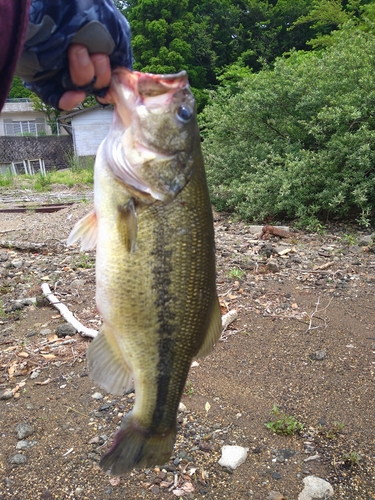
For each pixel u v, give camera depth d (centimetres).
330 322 106
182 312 50
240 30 748
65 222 243
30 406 81
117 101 47
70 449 71
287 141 226
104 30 42
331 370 88
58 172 602
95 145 679
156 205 48
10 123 1152
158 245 48
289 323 106
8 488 64
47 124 1142
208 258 51
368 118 197
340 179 194
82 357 96
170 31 760
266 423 75
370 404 78
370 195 189
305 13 714
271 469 66
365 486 63
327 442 71
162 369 50
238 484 64
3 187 450
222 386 85
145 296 48
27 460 69
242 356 94
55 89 46
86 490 63
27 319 118
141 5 764
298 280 131
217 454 69
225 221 217
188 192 49
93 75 44
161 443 49
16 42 35
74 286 136
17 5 34
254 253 157
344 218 200
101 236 49
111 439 72
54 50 41
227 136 256
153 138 47
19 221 257
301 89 217
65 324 109
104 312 49
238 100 244
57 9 40
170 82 48
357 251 155
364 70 202
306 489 62
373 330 101
